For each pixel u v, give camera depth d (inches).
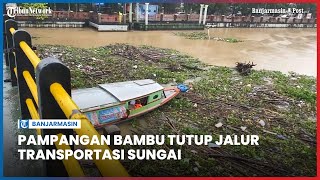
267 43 1162.0
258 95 470.0
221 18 1585.9
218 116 378.6
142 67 603.8
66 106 57.5
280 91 493.7
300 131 354.0
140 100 347.6
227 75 590.6
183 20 1432.1
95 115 295.1
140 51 786.2
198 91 468.4
